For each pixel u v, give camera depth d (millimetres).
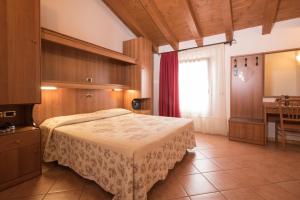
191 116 4613
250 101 3805
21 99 1942
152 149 1721
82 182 1986
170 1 3307
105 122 2666
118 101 4105
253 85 3764
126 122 2674
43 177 2094
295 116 3131
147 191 1635
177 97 4715
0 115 2039
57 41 2387
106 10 3850
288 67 3551
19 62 1920
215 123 4285
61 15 2949
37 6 2086
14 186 1883
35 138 2090
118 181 1571
